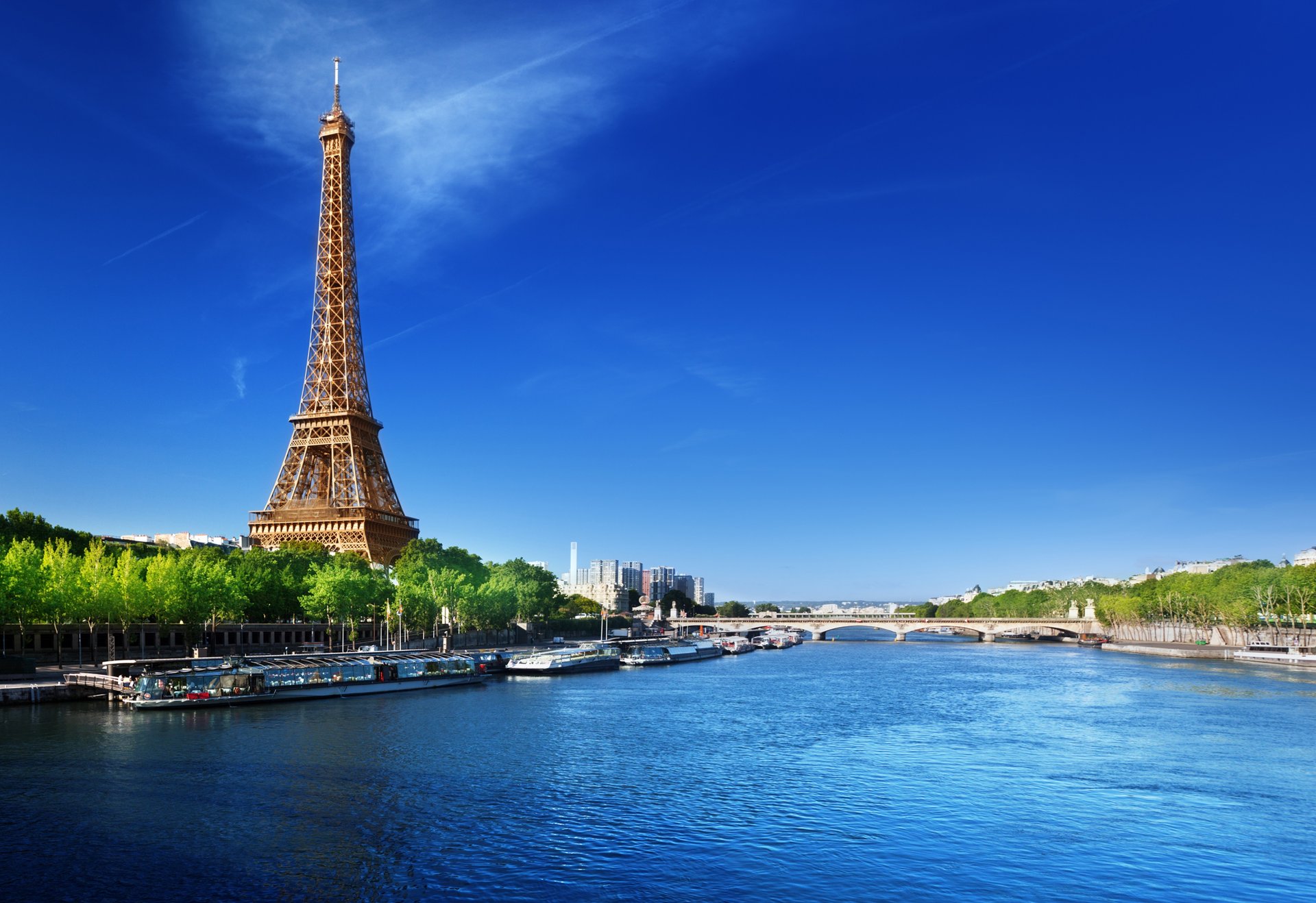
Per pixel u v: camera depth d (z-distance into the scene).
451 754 102.50
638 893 60.66
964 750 111.31
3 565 146.12
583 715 139.12
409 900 58.94
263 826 72.94
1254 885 63.97
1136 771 98.62
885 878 64.19
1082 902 60.72
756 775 94.75
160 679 134.62
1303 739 119.81
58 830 70.94
